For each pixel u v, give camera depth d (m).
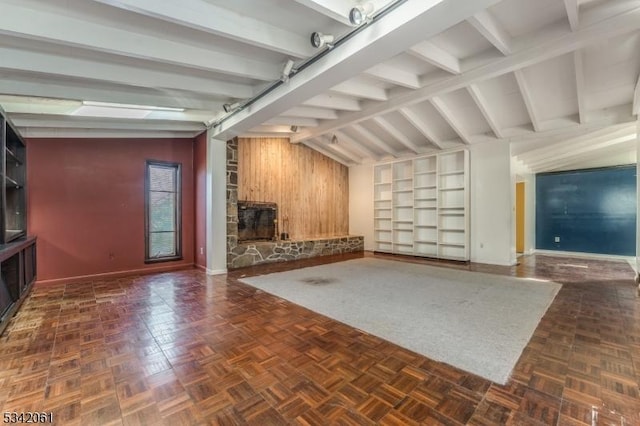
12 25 2.14
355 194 8.78
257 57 3.15
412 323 2.91
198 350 2.38
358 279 4.77
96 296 3.85
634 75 4.00
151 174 5.44
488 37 3.07
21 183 4.06
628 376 1.96
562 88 4.47
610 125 4.95
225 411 1.66
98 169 4.86
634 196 7.00
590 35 3.00
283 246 6.57
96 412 1.66
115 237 5.02
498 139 6.04
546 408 1.65
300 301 3.62
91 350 2.38
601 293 3.93
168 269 5.52
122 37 2.54
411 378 1.97
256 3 2.34
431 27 2.20
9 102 3.60
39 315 3.15
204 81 3.49
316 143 7.86
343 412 1.65
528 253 7.79
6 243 3.16
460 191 6.64
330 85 3.14
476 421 1.56
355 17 2.24
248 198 6.63
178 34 2.66
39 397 1.79
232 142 5.70
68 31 2.33
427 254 7.06
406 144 6.79
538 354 2.27
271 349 2.39
